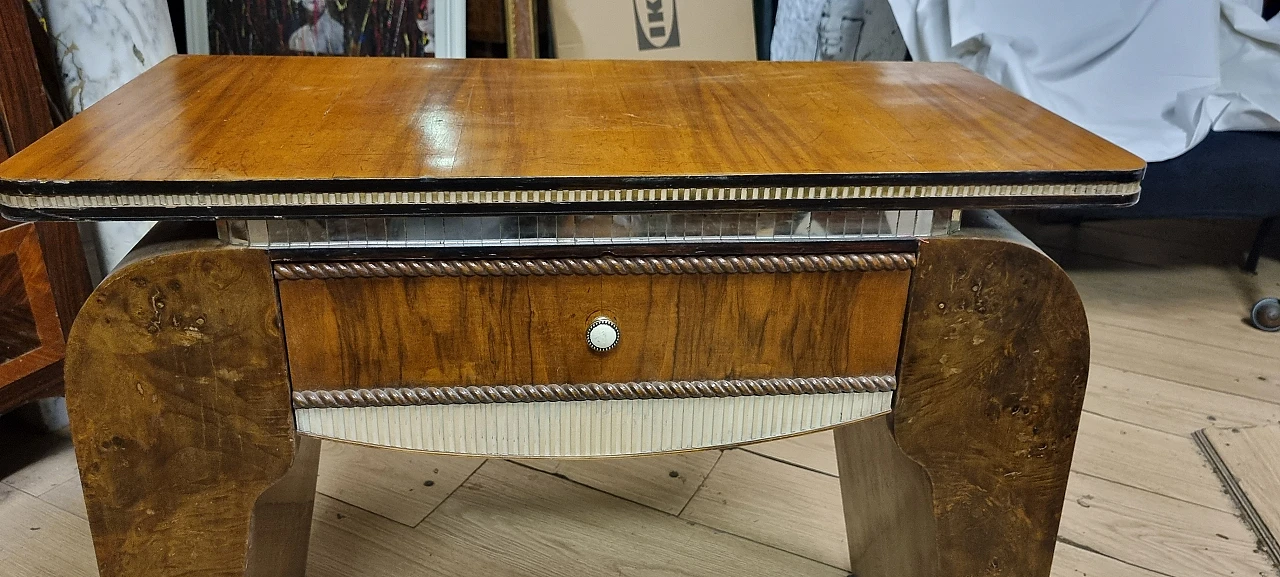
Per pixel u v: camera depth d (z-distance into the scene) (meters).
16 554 1.05
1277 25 1.71
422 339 0.64
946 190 0.60
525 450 0.69
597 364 0.66
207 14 1.52
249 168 0.57
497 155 0.61
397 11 1.57
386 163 0.58
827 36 1.73
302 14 1.54
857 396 0.69
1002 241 0.64
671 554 1.08
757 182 0.58
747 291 0.64
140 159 0.58
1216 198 1.59
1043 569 0.78
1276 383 1.50
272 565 0.89
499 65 0.90
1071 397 0.70
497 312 0.63
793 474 1.25
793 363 0.67
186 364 0.62
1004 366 0.68
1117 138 1.58
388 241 0.60
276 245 0.60
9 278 1.09
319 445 0.96
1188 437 1.34
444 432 0.68
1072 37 1.58
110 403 0.63
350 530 1.11
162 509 0.67
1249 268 1.93
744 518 1.16
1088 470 1.25
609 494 1.20
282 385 0.64
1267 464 1.25
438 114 0.71
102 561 0.68
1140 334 1.66
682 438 0.70
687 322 0.65
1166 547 1.10
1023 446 0.72
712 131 0.68
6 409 1.13
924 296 0.65
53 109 1.22
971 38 1.52
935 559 0.78
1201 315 1.74
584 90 0.81
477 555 1.08
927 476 0.73
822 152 0.63
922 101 0.79
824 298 0.65
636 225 0.61
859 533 1.02
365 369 0.64
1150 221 2.20
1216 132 1.61
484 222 0.60
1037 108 0.77
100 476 0.65
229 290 0.60
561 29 1.75
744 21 1.82
